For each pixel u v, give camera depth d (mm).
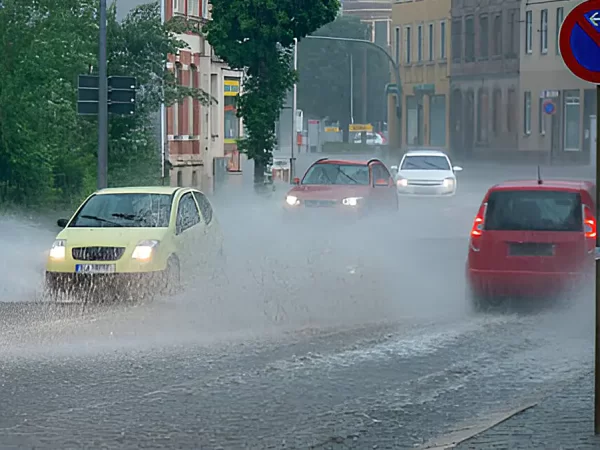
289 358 17906
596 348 12180
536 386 15773
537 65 108250
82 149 45781
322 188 41531
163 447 12625
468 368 17094
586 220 22141
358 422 13766
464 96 120062
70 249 24938
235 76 80375
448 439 12539
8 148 40938
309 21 62469
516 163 110812
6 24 41469
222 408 14516
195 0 71938
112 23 48062
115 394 15352
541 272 22109
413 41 129125
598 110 12148
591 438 12031
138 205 26406
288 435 13125
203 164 72438
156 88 48844
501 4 113062
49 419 13930
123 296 24609
